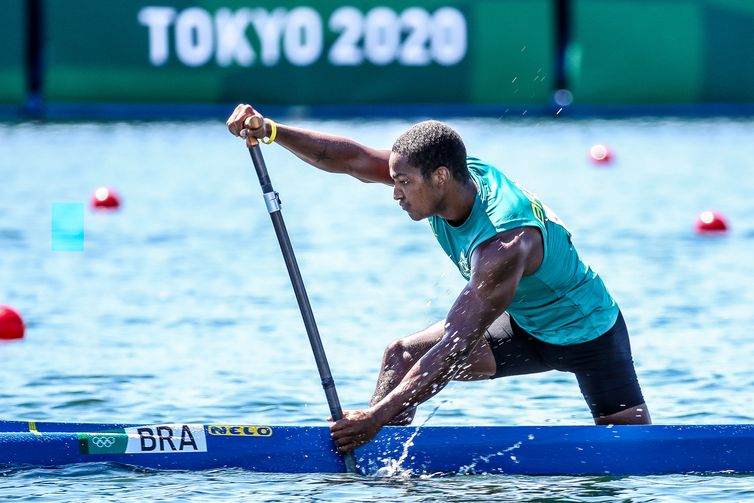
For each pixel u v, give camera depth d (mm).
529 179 54906
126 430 18141
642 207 48344
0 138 68938
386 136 62562
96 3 73812
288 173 60281
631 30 75312
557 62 77875
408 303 31625
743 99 76312
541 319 17953
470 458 17938
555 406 22234
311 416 21438
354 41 74250
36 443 17953
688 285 33969
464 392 23359
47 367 25156
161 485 17094
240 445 18031
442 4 74562
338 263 37531
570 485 17250
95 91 74938
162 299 32375
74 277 35438
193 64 74375
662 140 69125
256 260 38281
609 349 18281
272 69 74375
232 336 28109
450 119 74875
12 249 39812
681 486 17203
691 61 75688
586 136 70062
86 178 55594
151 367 25156
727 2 75062
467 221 16781
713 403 22141
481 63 75188
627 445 17969
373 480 17516
